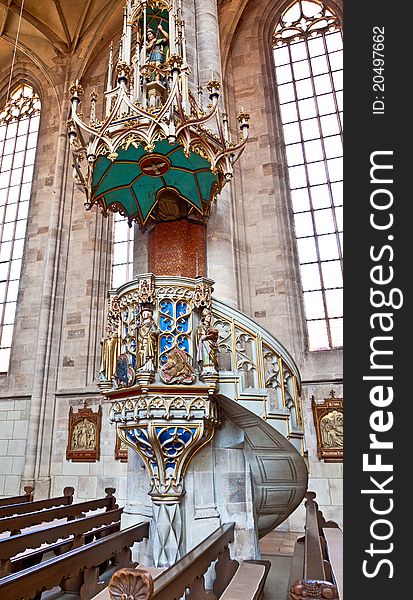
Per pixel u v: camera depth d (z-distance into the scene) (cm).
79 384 1359
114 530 764
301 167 1447
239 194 1423
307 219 1386
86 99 1725
